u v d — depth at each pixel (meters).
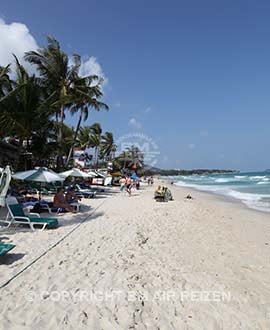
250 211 15.83
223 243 7.88
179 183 58.56
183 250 6.91
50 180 9.73
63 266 5.24
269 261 6.45
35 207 10.80
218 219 12.09
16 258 5.53
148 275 5.11
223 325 3.70
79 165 27.19
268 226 11.04
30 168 23.89
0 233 7.43
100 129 49.66
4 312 3.57
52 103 21.59
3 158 21.08
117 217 10.84
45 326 3.35
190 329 3.55
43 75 25.06
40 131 20.59
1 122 17.69
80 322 3.49
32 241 6.77
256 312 4.09
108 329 3.40
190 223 10.61
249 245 7.84
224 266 5.95
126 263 5.64
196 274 5.37
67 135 35.28
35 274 4.80
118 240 7.32
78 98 26.25
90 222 9.50
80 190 19.11
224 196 26.08
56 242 6.77
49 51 24.95
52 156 28.03
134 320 3.63
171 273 5.31
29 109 17.66
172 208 14.49
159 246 7.09
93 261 5.62
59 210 11.22
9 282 4.43
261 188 37.47
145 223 9.92
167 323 3.63
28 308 3.72
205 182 61.53
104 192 24.03
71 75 25.81
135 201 17.30
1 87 18.83
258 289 4.88
